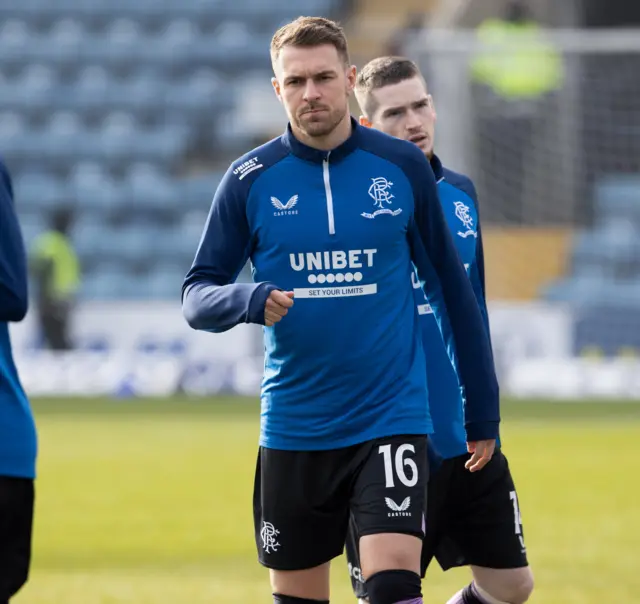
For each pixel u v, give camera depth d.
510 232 86.62
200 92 101.62
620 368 76.31
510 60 83.75
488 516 18.16
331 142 16.12
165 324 80.56
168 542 31.97
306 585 16.41
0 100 101.56
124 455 50.38
